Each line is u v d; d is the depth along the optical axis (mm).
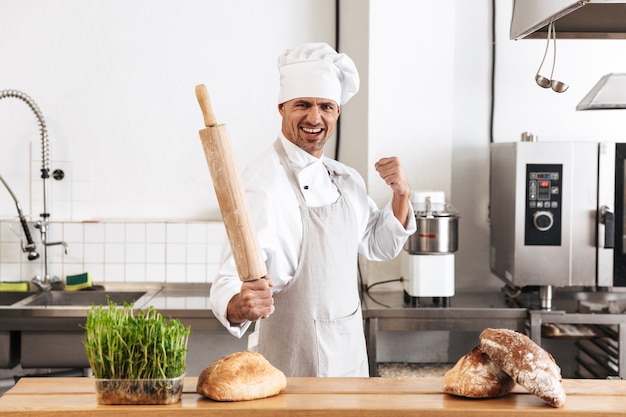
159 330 1546
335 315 2229
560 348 3514
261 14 3527
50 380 1748
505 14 3473
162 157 3559
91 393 1642
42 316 3002
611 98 2906
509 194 3092
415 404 1575
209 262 3527
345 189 2381
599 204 2982
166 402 1550
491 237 3418
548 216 2988
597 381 1773
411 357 3461
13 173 3533
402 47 3346
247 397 1586
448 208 3111
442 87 3359
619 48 3482
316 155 2279
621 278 3002
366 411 1539
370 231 2527
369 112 3357
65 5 3496
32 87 3518
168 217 3574
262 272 1663
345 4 3504
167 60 3529
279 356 2207
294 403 1573
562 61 3488
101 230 3512
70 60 3514
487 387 1605
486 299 3260
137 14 3512
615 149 2969
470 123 3508
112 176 3555
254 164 2271
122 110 3539
